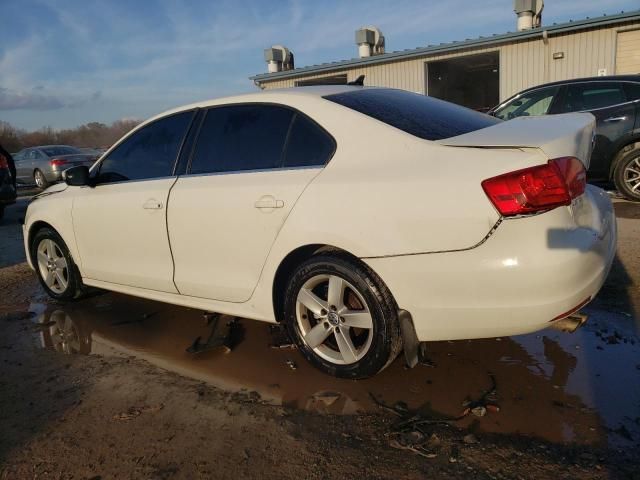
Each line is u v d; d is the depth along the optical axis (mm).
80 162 15898
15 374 3281
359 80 3766
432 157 2527
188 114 3576
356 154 2750
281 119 3092
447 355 3098
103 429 2600
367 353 2723
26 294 4984
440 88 18547
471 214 2324
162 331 3803
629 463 2096
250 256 3051
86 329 3953
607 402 2518
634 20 12508
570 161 2402
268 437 2445
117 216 3732
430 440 2332
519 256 2277
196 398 2834
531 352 3064
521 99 7809
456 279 2396
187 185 3352
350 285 2713
